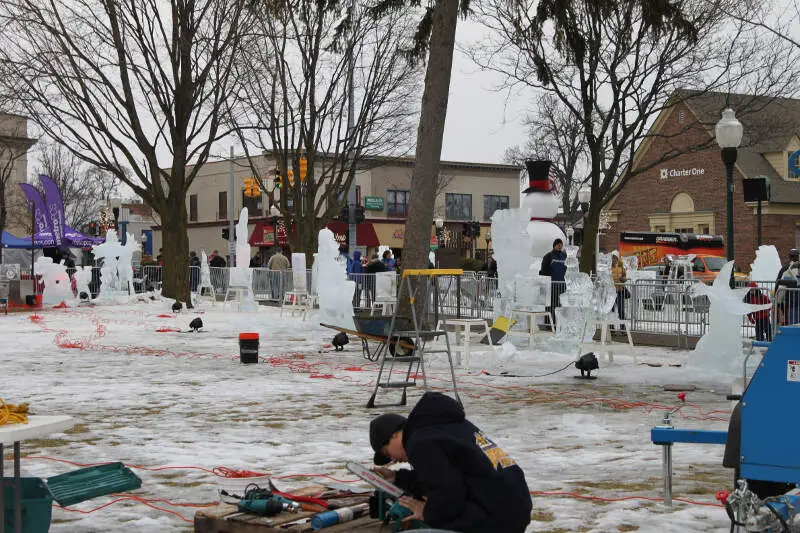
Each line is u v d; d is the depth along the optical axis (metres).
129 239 38.53
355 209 37.97
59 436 9.72
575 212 66.12
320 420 10.87
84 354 19.03
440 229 58.31
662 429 6.55
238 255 35.69
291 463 8.33
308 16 33.03
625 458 8.59
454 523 4.28
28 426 4.99
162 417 11.05
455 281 23.94
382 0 24.70
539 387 13.98
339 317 19.81
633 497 6.94
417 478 4.68
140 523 6.27
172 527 6.18
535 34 26.31
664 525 6.13
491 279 22.77
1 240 46.62
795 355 5.33
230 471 7.82
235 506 5.48
